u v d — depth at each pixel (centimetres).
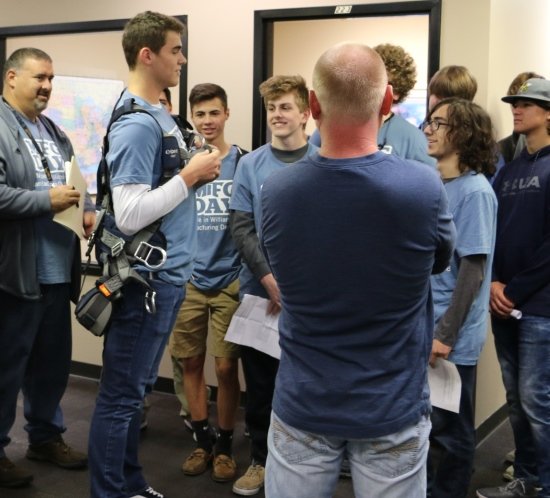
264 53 354
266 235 138
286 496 140
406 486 135
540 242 248
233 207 273
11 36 414
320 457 137
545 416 246
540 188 247
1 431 273
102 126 395
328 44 348
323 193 129
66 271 283
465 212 207
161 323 219
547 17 424
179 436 329
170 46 217
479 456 311
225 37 362
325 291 130
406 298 130
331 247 129
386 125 263
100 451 217
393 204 126
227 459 286
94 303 209
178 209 220
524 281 246
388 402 131
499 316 255
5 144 262
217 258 296
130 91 220
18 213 252
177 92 378
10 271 262
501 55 324
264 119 358
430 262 132
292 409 136
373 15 329
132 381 219
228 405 287
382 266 127
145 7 379
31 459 298
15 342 271
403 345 132
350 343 131
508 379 266
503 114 332
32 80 273
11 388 273
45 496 265
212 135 301
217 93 301
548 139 254
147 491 248
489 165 212
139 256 210
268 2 349
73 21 397
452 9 311
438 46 313
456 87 262
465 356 213
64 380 293
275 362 272
